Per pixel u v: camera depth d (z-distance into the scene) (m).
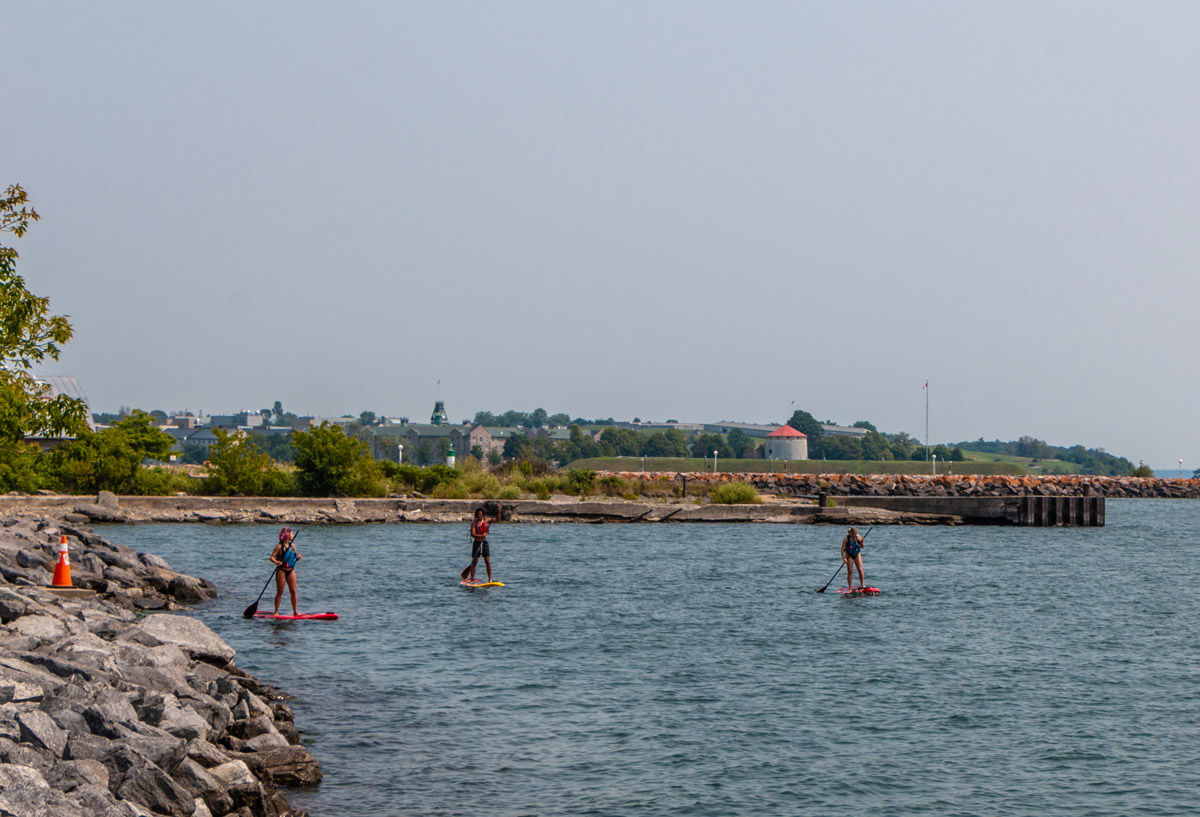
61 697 12.14
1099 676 20.02
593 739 15.32
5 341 23.70
